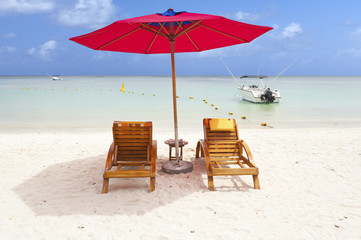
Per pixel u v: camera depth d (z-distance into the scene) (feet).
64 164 17.81
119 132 14.83
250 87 77.82
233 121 16.29
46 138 26.63
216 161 15.28
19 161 18.37
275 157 19.56
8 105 60.70
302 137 26.86
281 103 68.69
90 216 10.76
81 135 28.91
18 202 12.00
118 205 11.76
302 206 11.70
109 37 12.80
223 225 10.14
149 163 14.70
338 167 17.12
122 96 87.97
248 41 14.47
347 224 10.18
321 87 149.48
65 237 9.26
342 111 53.57
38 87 133.90
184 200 12.30
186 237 9.33
